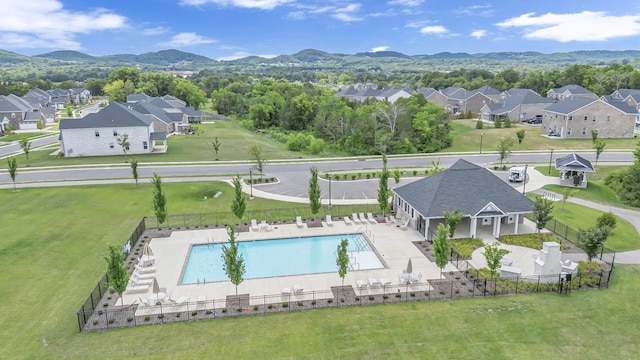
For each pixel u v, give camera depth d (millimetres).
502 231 36312
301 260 32031
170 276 28859
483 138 85750
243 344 20484
